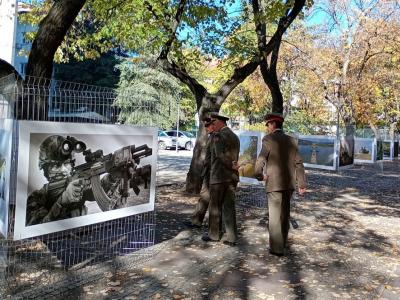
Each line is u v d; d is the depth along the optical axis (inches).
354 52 1098.1
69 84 235.5
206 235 293.1
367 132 1194.0
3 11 597.6
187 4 499.8
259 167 252.5
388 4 1032.8
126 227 275.4
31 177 177.5
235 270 228.8
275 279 217.0
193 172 486.6
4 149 178.9
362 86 1136.2
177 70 490.6
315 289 204.7
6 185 174.6
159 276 214.2
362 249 283.4
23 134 173.0
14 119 175.6
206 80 1409.9
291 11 489.4
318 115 1349.7
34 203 179.2
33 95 197.6
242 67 482.0
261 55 481.1
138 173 233.6
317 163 717.9
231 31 535.2
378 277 226.4
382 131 1446.9
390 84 1277.1
